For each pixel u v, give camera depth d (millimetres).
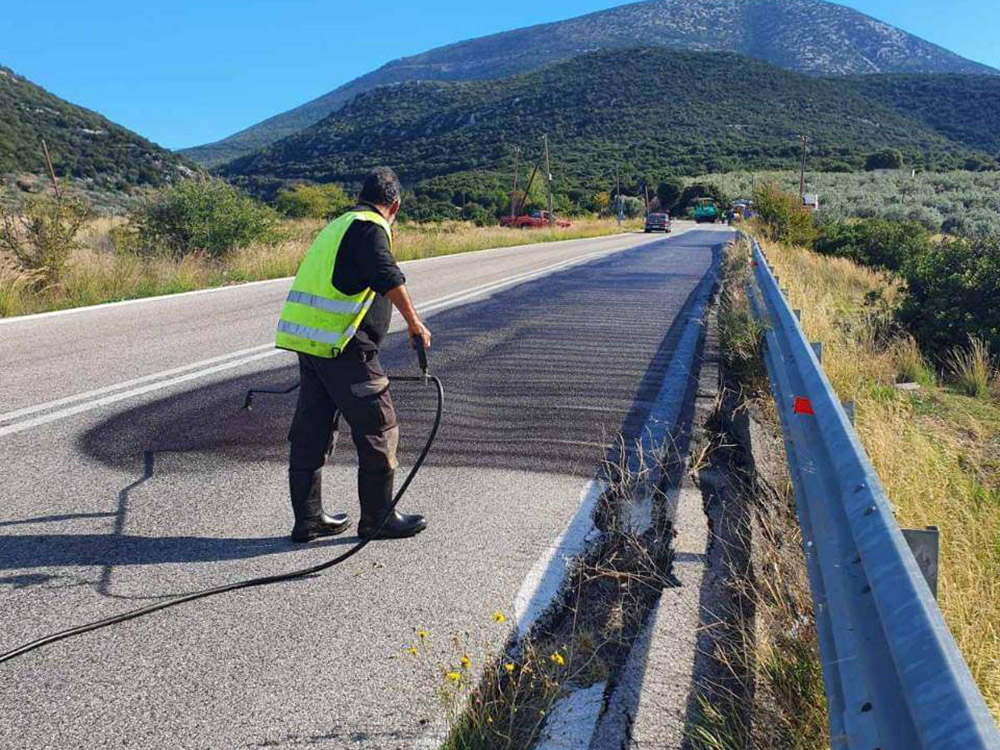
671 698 2633
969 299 10570
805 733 2391
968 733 1372
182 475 4789
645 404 6445
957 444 6672
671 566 3545
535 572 3559
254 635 3055
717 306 12406
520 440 5488
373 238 3695
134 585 3443
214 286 15312
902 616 1820
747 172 120375
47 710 2598
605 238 43375
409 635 3053
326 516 3973
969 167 126688
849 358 8047
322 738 2482
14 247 12656
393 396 6684
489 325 10578
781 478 4656
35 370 7613
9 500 4359
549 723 2559
